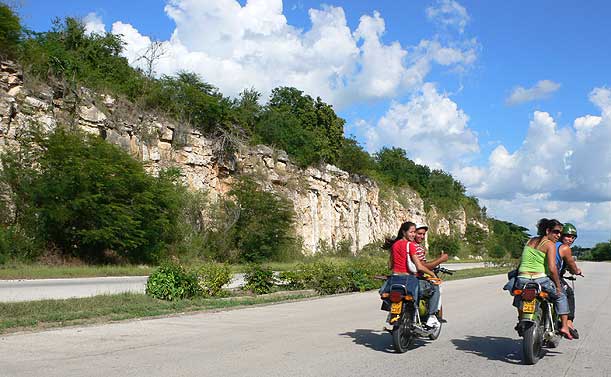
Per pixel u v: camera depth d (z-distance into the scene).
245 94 62.19
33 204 32.22
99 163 33.66
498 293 21.38
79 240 34.38
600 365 8.09
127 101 43.16
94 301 14.18
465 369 7.66
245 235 47.97
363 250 63.78
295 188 57.00
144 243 37.16
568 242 8.91
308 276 21.03
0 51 34.81
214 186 49.22
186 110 49.62
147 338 9.58
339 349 8.85
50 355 7.95
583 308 16.14
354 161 71.00
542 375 7.41
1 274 25.22
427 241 89.88
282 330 10.80
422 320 9.41
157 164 43.09
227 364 7.55
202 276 17.72
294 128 61.44
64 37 48.31
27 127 33.31
